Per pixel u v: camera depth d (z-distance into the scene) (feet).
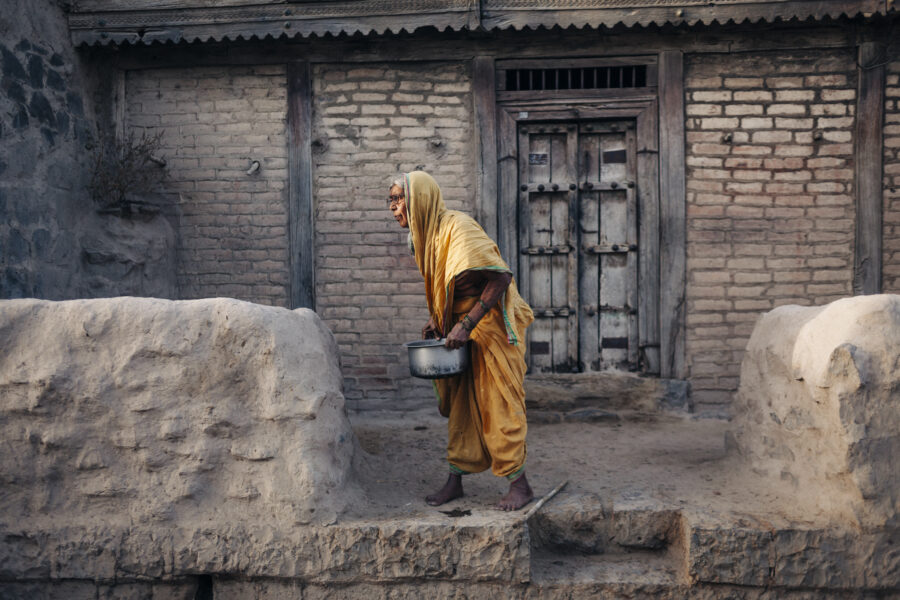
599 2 16.52
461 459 11.33
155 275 17.52
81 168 16.92
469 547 10.26
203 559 10.40
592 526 11.12
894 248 17.07
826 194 17.29
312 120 18.02
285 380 10.45
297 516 10.36
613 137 17.98
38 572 10.56
